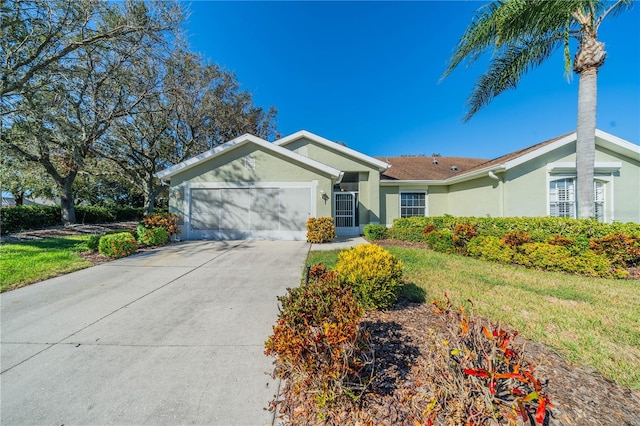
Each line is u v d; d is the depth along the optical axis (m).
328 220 12.25
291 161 12.93
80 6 10.63
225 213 12.90
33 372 3.07
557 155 10.91
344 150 15.24
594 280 6.16
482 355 2.35
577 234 7.48
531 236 8.19
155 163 21.00
